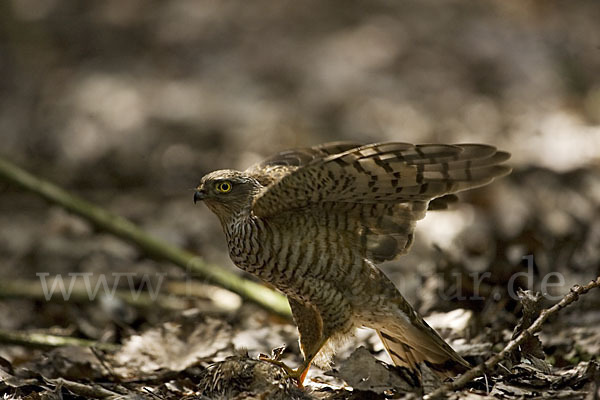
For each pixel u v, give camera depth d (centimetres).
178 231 1366
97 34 2370
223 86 2062
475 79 2116
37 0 2541
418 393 698
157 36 2356
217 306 1086
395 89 2041
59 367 859
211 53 2252
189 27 2395
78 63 2234
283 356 930
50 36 2356
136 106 1923
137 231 1123
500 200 1374
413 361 825
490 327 923
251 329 1012
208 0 2548
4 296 1091
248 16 2450
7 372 828
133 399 767
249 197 807
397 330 805
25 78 2134
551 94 2017
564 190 1406
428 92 2042
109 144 1741
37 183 1134
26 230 1376
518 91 2039
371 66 2145
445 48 2250
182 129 1820
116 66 2206
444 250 1063
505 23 2416
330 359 822
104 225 1125
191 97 1973
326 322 800
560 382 748
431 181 748
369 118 1889
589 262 1074
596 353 857
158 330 908
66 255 1278
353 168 723
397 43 2269
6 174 1130
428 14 2447
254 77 2116
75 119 1880
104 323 1059
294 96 2014
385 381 720
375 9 2483
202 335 906
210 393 738
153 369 862
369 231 785
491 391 728
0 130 1864
